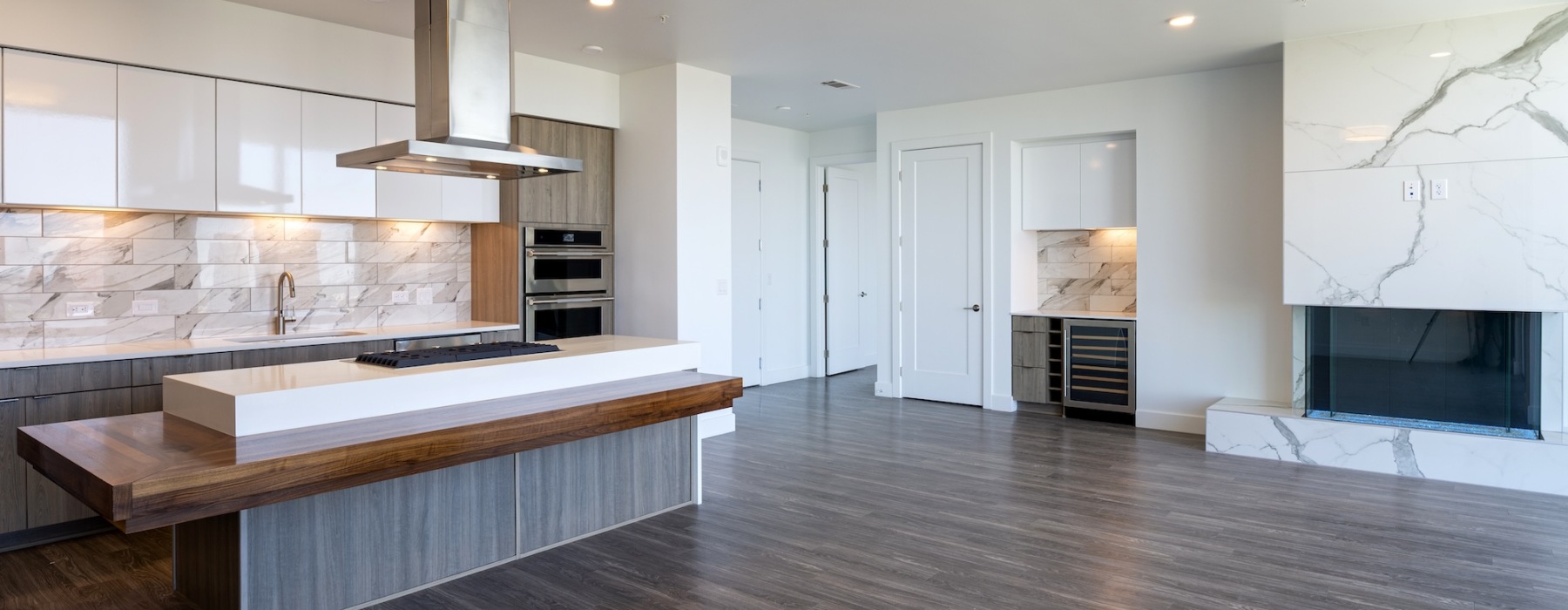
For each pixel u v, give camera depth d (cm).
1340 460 501
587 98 593
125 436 271
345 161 384
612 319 623
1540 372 466
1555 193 443
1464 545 361
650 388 377
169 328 462
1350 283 500
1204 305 602
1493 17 457
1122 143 650
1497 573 328
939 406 715
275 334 499
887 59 571
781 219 858
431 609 298
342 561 293
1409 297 483
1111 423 643
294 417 283
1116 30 500
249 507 243
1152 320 624
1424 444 476
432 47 375
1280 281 570
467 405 328
